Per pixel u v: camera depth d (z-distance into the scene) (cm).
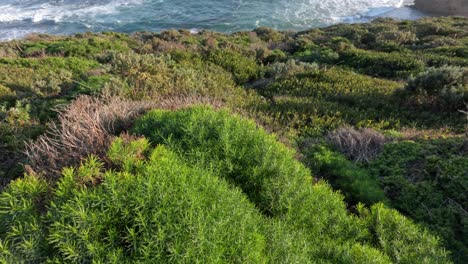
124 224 246
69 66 1111
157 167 284
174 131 379
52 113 590
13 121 541
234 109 691
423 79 785
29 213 251
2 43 1822
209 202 273
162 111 430
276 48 1920
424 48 1692
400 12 3475
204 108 439
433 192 420
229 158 362
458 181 417
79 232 232
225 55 1296
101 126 424
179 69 846
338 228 339
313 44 1853
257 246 266
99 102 530
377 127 651
